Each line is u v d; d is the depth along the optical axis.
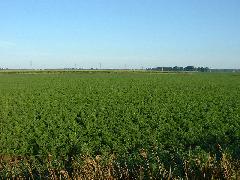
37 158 17.80
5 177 11.06
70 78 87.75
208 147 16.95
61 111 31.22
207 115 27.55
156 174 9.27
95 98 41.31
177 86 59.88
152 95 44.34
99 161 10.43
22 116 29.31
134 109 31.62
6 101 40.22
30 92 50.56
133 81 74.44
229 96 42.34
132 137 20.92
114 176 9.08
